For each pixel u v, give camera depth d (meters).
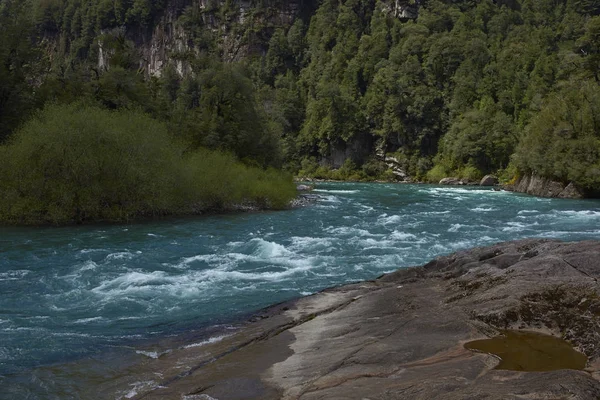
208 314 10.80
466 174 91.88
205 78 51.47
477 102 107.06
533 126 57.59
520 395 4.50
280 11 189.38
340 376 5.98
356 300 10.24
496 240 21.12
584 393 4.43
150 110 45.44
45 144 26.33
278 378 6.37
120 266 15.73
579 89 57.72
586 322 6.82
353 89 131.75
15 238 21.11
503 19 155.75
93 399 6.40
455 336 6.99
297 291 12.83
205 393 6.13
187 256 17.58
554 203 41.66
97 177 27.56
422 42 132.12
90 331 9.63
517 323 7.30
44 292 12.59
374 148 116.62
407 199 46.09
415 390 5.05
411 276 12.59
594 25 76.88
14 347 8.63
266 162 53.69
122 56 51.59
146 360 7.88
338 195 51.81
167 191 30.22
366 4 171.75
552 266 9.71
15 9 40.81
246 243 20.03
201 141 46.22
